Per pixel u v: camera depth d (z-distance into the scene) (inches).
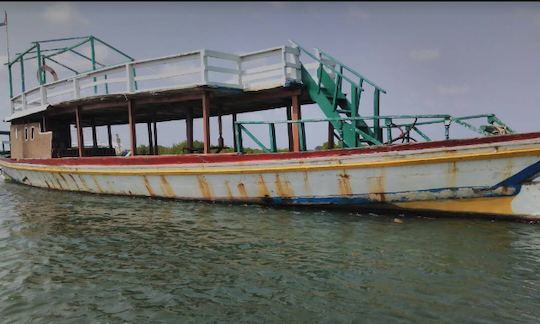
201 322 236.4
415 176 419.5
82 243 392.2
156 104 644.1
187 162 547.5
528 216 394.9
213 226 433.1
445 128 426.6
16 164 852.0
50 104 696.4
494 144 386.6
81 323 239.5
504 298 248.7
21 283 298.5
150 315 246.1
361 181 444.5
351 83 495.5
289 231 402.0
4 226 474.0
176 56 530.3
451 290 261.6
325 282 281.3
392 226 405.7
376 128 507.8
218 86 516.4
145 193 614.5
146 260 337.1
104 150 888.9
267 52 518.0
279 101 629.6
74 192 733.3
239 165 506.6
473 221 412.5
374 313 237.9
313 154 460.8
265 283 283.6
